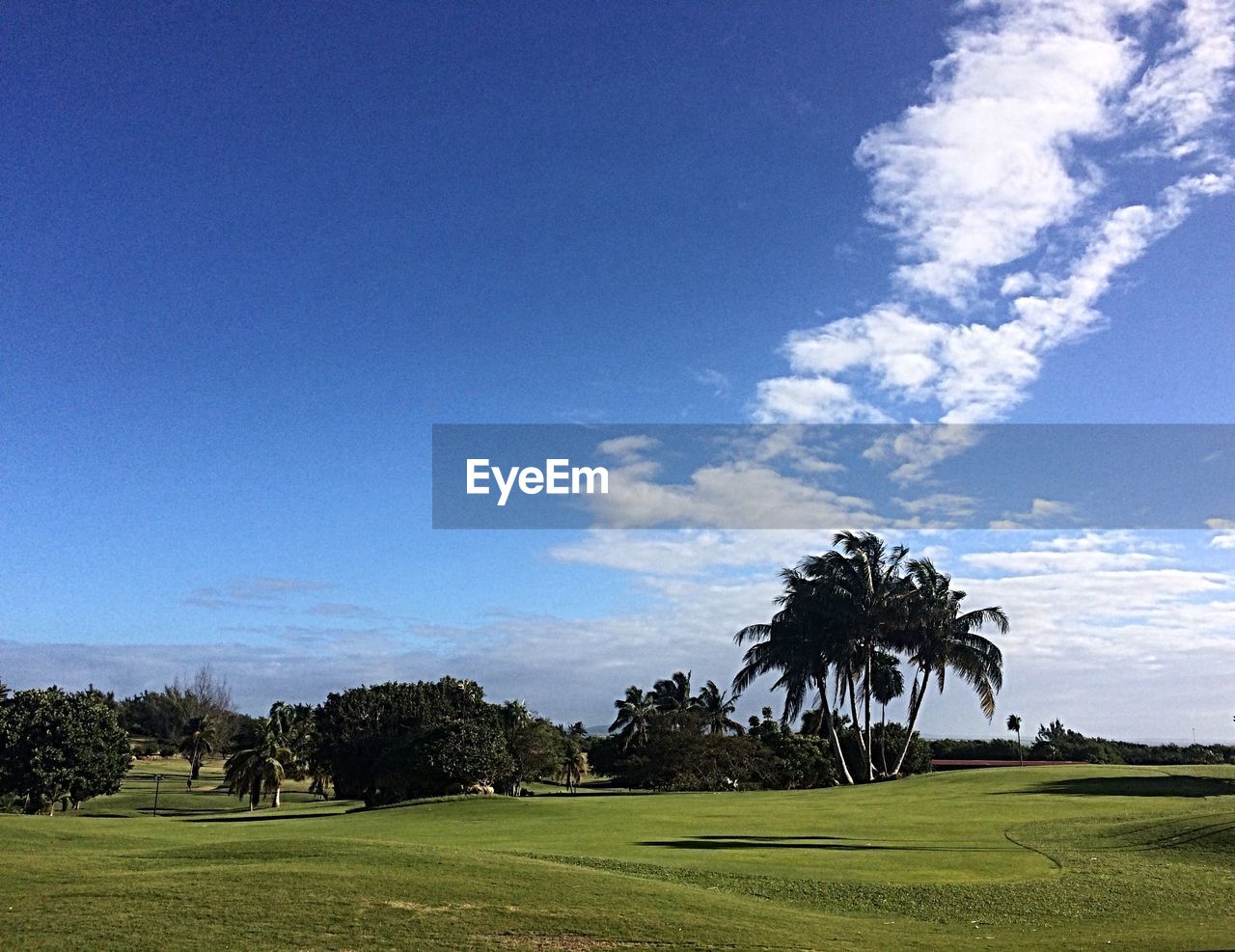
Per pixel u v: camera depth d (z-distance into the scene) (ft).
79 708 184.34
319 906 47.50
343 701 197.16
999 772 164.76
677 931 46.78
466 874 57.26
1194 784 140.87
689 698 283.59
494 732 170.60
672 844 81.76
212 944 40.47
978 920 54.85
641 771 201.46
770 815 109.60
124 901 47.85
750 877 64.54
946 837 86.99
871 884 63.00
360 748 187.01
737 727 242.78
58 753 175.22
